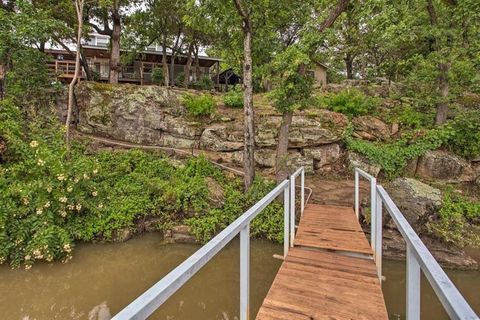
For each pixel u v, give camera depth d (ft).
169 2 43.52
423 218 17.71
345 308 7.93
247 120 22.62
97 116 31.04
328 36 19.10
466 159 26.89
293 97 21.36
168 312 12.17
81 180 19.15
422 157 27.02
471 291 13.57
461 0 22.88
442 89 28.78
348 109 31.86
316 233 13.83
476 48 24.27
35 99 30.12
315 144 28.81
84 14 38.24
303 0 23.07
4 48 24.79
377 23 18.42
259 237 19.04
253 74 23.59
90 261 16.35
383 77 47.47
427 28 26.25
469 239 17.21
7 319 11.62
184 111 32.12
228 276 14.99
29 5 25.84
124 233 18.79
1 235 15.21
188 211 20.33
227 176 25.76
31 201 16.97
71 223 18.34
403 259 16.07
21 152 20.22
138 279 14.73
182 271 4.06
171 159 27.48
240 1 21.12
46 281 14.32
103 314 11.98
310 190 23.12
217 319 11.78
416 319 5.32
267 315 7.62
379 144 29.01
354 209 18.65
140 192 21.72
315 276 9.86
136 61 66.28
